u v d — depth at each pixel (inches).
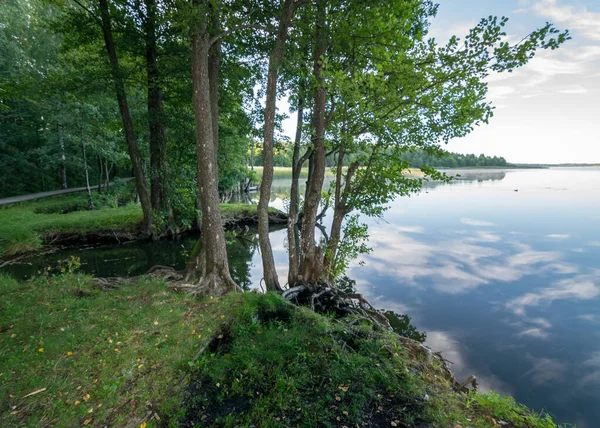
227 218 725.3
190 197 611.2
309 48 330.0
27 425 111.8
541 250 465.7
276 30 246.4
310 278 291.6
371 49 254.2
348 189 309.1
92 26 470.6
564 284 344.8
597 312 281.3
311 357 161.9
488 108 241.1
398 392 140.3
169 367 148.9
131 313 204.4
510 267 400.8
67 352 156.1
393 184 289.4
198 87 251.1
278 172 2608.3
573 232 568.4
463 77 228.8
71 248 491.8
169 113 528.7
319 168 284.8
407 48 249.4
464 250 474.6
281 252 521.3
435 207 877.2
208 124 259.0
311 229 295.1
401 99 254.8
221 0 260.2
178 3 232.4
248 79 465.1
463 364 209.5
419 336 245.4
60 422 113.6
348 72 279.6
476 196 1106.1
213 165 267.6
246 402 131.2
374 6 243.1
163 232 559.2
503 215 740.7
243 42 405.1
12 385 130.8
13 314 197.0
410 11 245.8
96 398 127.0
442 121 271.0
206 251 271.6
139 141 716.7
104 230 528.7
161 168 543.8
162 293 239.8
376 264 419.5
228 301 226.2
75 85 470.0
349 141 269.1
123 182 967.0
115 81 456.4
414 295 323.9
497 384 190.1
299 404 130.3
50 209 679.7
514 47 201.9
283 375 146.3
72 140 725.3
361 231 316.5
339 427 119.5
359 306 273.0
